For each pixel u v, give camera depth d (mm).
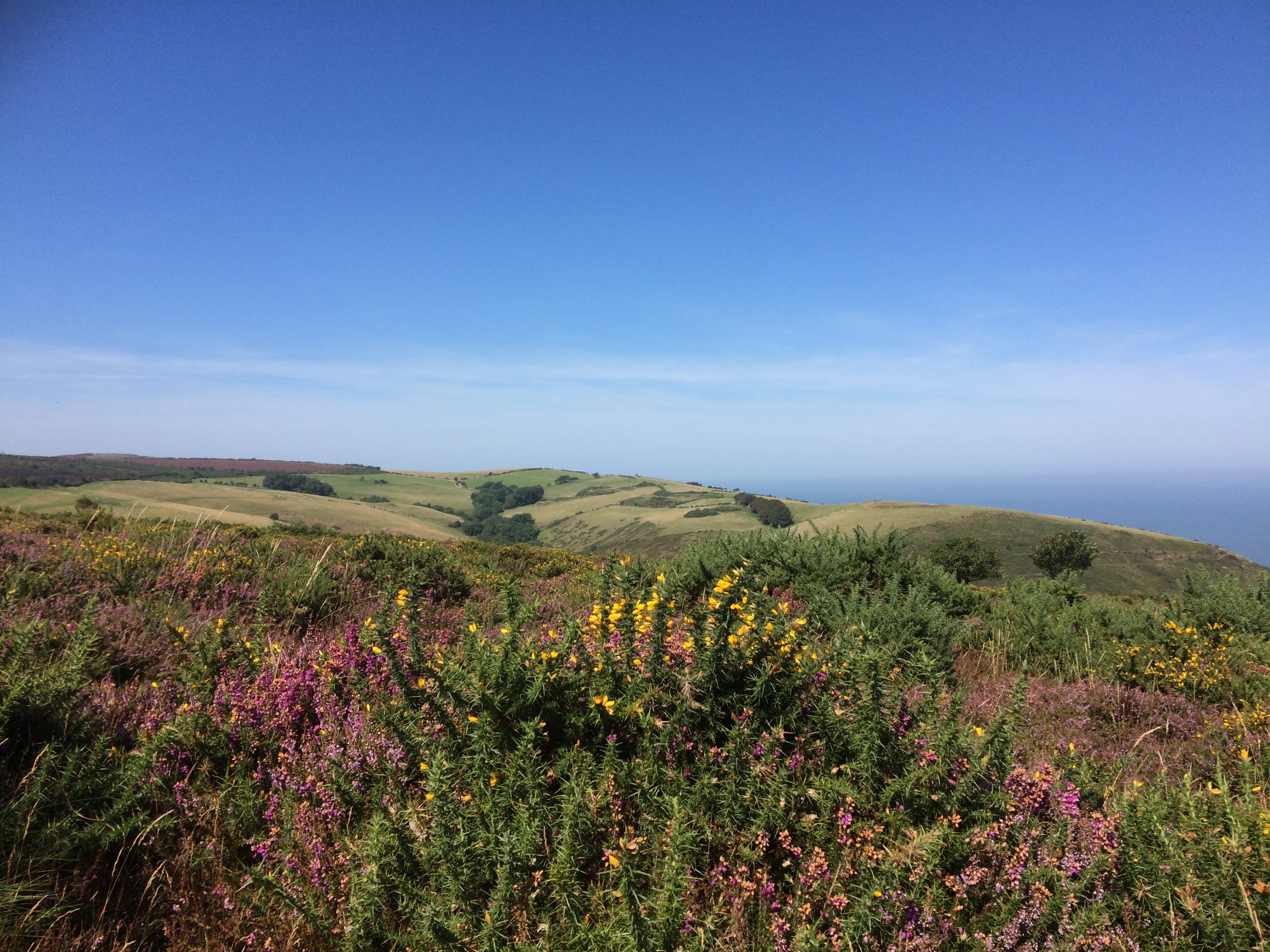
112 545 6996
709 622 3129
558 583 10219
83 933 2158
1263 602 8195
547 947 2043
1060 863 2463
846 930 2117
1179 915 2271
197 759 3055
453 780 2674
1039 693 5715
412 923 2164
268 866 2486
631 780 2646
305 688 3461
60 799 2564
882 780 2746
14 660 3119
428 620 6211
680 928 2057
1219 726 4895
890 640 5852
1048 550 57281
